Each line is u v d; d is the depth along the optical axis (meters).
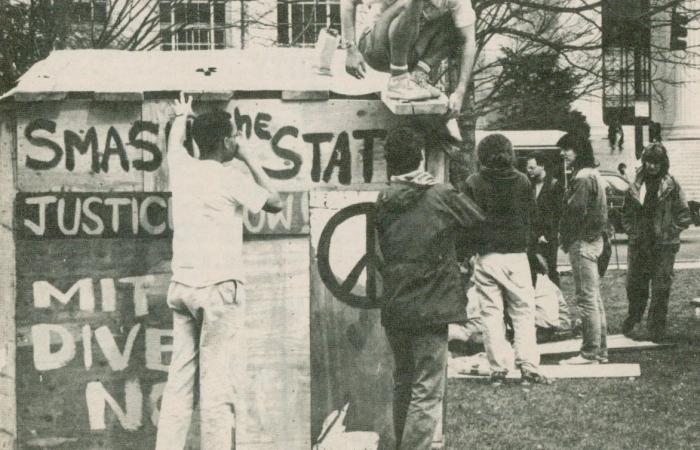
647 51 13.46
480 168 9.42
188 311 5.93
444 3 6.09
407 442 6.04
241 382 5.97
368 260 6.45
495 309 9.44
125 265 6.37
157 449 5.89
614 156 31.47
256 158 6.43
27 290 6.33
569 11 12.55
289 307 6.40
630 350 11.30
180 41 14.02
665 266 11.65
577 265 10.21
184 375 5.94
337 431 6.41
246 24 12.81
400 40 5.97
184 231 5.91
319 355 6.42
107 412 6.34
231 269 5.91
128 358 6.35
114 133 6.37
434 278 6.07
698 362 10.58
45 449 6.32
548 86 13.34
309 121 6.43
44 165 6.35
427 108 6.12
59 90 6.30
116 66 6.66
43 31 11.52
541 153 13.05
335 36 6.59
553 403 8.69
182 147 6.14
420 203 6.14
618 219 24.14
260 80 6.47
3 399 6.31
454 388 9.34
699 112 35.31
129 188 6.38
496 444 7.38
